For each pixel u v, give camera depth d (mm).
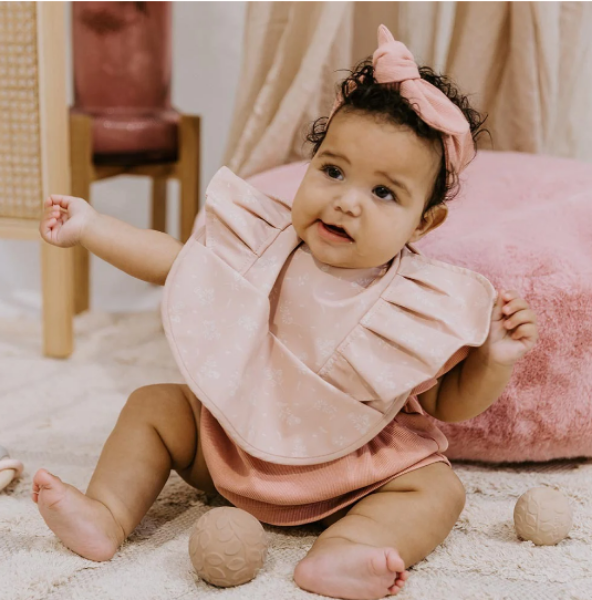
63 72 1357
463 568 777
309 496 797
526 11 1503
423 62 1552
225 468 823
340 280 812
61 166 1390
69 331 1457
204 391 769
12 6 1332
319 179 782
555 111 1624
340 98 811
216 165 2113
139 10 1635
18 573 719
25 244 1950
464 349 791
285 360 793
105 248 844
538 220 1077
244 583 725
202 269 812
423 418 866
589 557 803
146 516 868
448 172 811
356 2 1605
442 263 834
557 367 973
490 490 956
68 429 1107
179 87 2070
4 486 900
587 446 1016
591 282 986
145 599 694
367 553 690
